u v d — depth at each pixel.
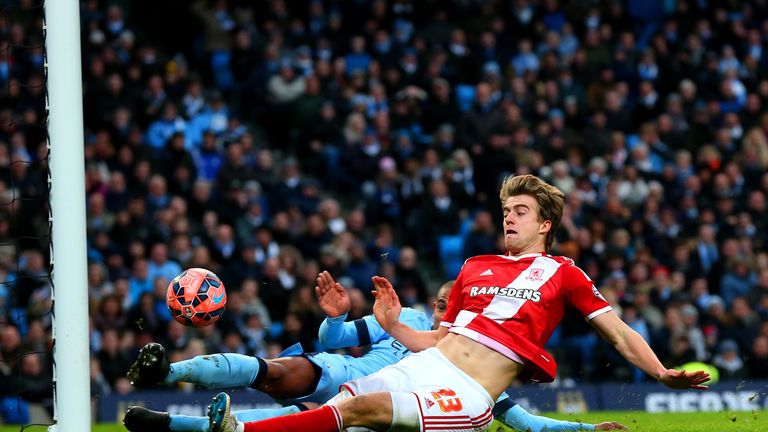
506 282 10.22
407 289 26.38
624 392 22.33
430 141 32.41
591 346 25.30
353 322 11.57
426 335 10.52
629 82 35.62
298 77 32.78
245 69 33.53
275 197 29.22
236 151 29.17
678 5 38.22
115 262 25.86
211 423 8.97
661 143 34.03
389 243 27.59
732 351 26.33
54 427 10.93
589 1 38.12
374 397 9.32
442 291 11.95
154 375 9.40
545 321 10.09
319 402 10.92
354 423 9.25
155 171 29.06
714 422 14.95
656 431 13.15
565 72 34.75
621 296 26.97
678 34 37.78
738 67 37.41
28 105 29.52
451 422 9.47
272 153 32.28
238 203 28.28
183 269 26.28
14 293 24.44
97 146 28.62
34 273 24.95
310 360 10.73
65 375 10.97
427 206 30.08
